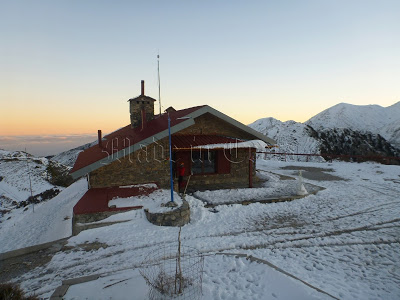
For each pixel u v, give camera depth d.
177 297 5.20
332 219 11.30
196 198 13.77
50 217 15.96
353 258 7.93
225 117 15.77
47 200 22.67
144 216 10.77
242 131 17.75
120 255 8.23
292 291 5.64
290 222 10.97
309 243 8.98
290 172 23.58
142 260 7.80
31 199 22.61
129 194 12.41
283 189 15.88
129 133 16.59
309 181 19.22
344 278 6.79
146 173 13.91
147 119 17.91
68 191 22.98
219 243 8.89
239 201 13.23
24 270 7.66
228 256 7.80
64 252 8.54
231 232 9.92
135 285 6.08
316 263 7.61
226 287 6.03
